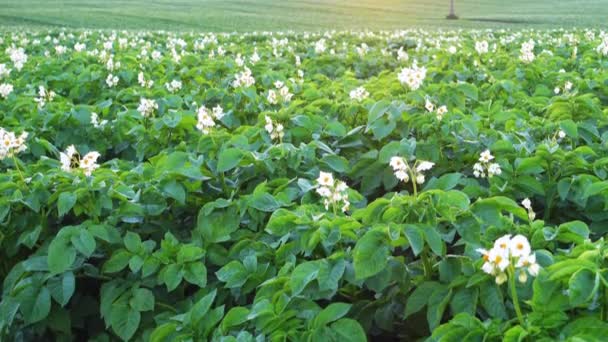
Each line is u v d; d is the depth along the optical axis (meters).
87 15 36.78
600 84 9.01
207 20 37.50
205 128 6.13
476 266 3.57
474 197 5.25
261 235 4.68
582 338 2.78
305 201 4.90
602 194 5.12
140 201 5.05
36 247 5.08
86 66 12.35
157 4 46.28
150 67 11.72
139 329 4.37
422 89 8.17
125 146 7.61
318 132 6.79
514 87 8.83
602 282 2.98
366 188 6.02
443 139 6.23
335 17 42.50
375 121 6.57
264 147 6.18
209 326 3.64
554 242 4.05
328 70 12.63
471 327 3.07
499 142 5.77
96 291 4.77
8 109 8.83
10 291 4.48
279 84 7.84
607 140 6.23
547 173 5.53
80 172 5.07
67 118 7.79
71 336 4.54
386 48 16.39
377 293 4.17
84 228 4.49
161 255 4.42
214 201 4.96
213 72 11.09
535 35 17.56
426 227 3.67
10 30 25.41
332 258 3.76
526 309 3.35
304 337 3.35
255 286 4.12
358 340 3.31
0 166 6.50
